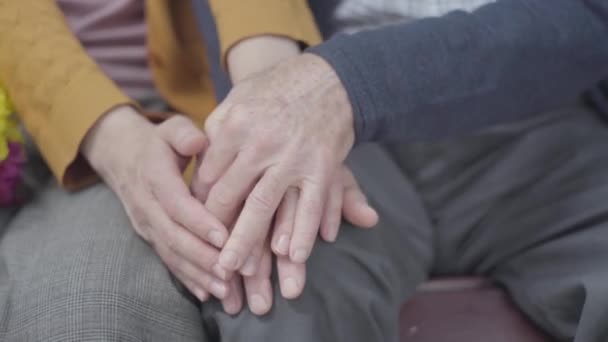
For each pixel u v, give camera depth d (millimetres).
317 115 881
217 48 992
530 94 956
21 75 997
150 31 1070
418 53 906
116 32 1121
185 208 884
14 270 921
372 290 922
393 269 957
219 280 886
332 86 891
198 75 1105
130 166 927
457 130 954
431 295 1049
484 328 1002
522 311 1016
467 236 1062
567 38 939
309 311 883
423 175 1075
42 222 972
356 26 1065
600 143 1050
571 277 949
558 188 1029
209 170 888
